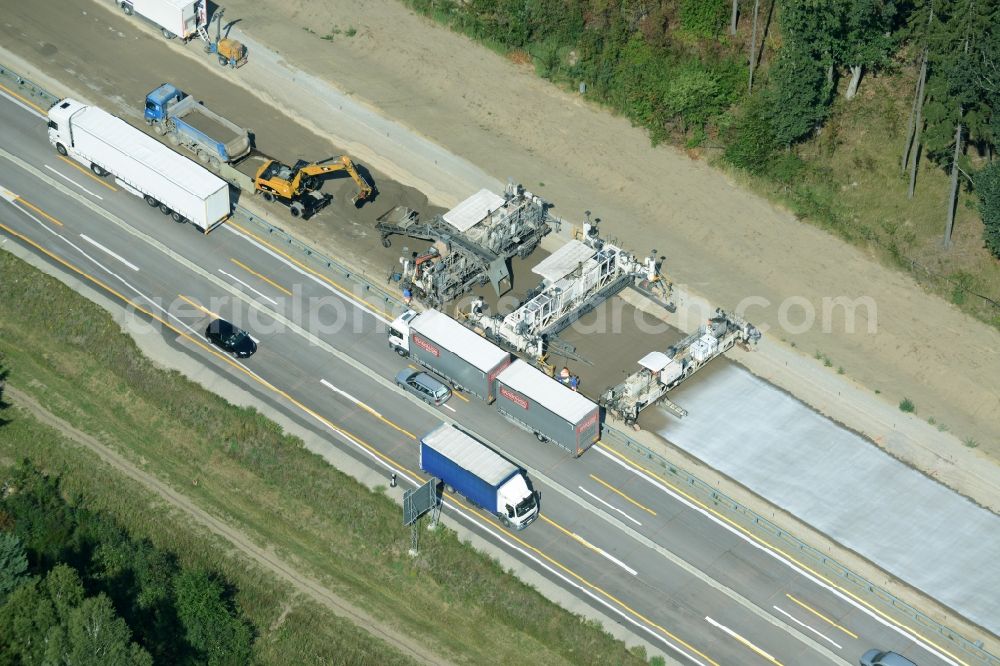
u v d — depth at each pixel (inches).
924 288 4896.7
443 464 4153.5
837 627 3973.9
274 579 4057.6
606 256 4800.7
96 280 4810.5
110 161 5039.4
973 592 4077.3
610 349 4692.4
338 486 4237.2
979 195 4773.6
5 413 4451.3
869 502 4284.0
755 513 4195.4
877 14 5211.6
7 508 4170.8
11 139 5265.8
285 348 4645.7
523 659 3890.3
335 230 5044.3
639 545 4153.5
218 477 4293.8
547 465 4340.6
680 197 5201.8
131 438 4402.1
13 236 4926.2
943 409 4557.1
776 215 5137.8
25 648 3710.6
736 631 3961.6
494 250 4899.1
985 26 4630.9
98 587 3978.8
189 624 3895.2
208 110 5270.7
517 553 4111.7
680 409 4498.0
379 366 4606.3
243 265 4901.6
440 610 3988.7
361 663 3863.2
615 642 3909.9
